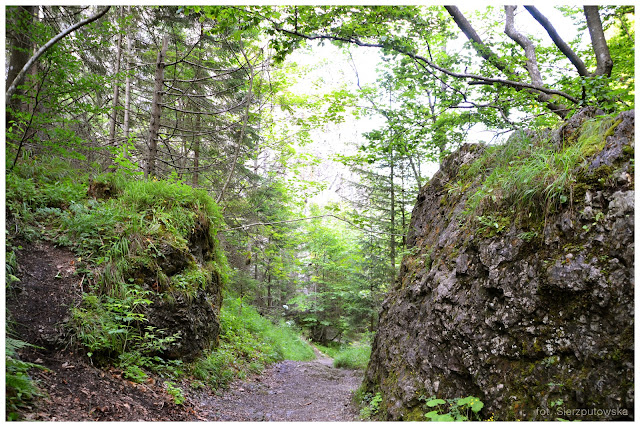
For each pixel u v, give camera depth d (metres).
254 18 5.56
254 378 6.57
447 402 3.28
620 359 2.37
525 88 7.07
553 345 2.78
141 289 4.46
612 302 2.55
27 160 5.56
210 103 10.70
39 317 3.51
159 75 8.00
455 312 3.61
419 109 8.21
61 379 3.07
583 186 3.02
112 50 9.80
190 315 5.05
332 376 8.23
